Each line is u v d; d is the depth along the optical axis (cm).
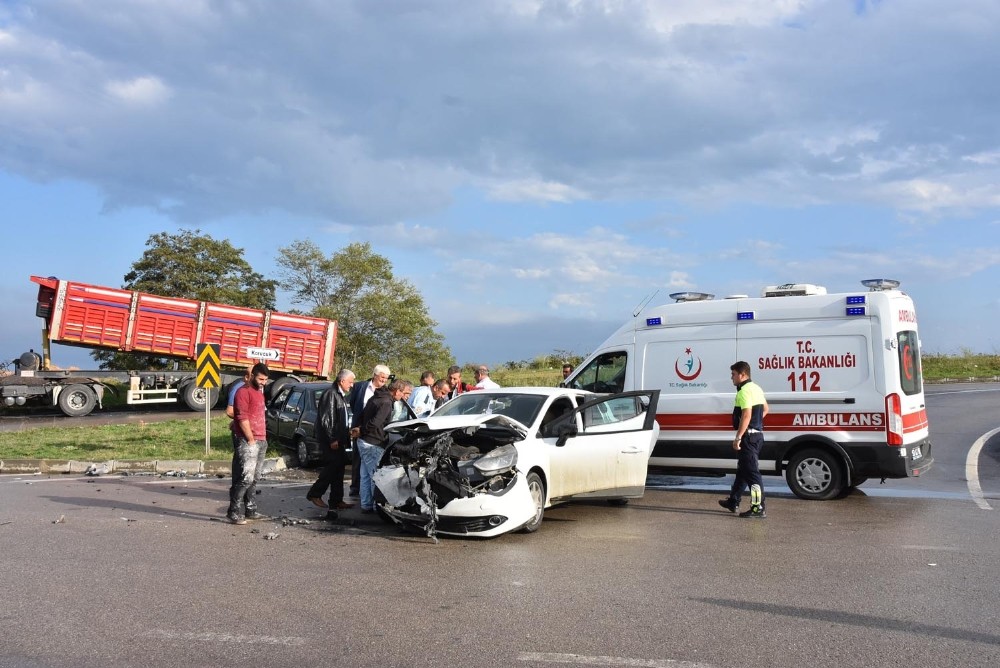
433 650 486
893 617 554
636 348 1238
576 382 1283
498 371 4084
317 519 956
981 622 544
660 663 464
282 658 471
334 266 4588
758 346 1147
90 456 1486
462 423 865
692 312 1202
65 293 2497
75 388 2461
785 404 1119
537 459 875
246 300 4462
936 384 3225
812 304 1123
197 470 1407
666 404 1201
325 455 996
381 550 779
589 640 504
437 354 4719
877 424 1066
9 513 962
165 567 697
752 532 873
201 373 1537
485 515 809
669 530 888
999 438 1741
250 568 697
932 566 705
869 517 965
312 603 586
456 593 616
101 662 464
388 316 4581
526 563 721
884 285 1118
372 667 458
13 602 584
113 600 591
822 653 483
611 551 774
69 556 736
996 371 3591
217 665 461
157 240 4362
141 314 2608
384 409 966
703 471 1208
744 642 502
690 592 618
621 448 1012
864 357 1080
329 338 2862
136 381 2591
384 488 851
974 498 1109
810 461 1102
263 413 945
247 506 938
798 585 640
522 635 514
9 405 2455
